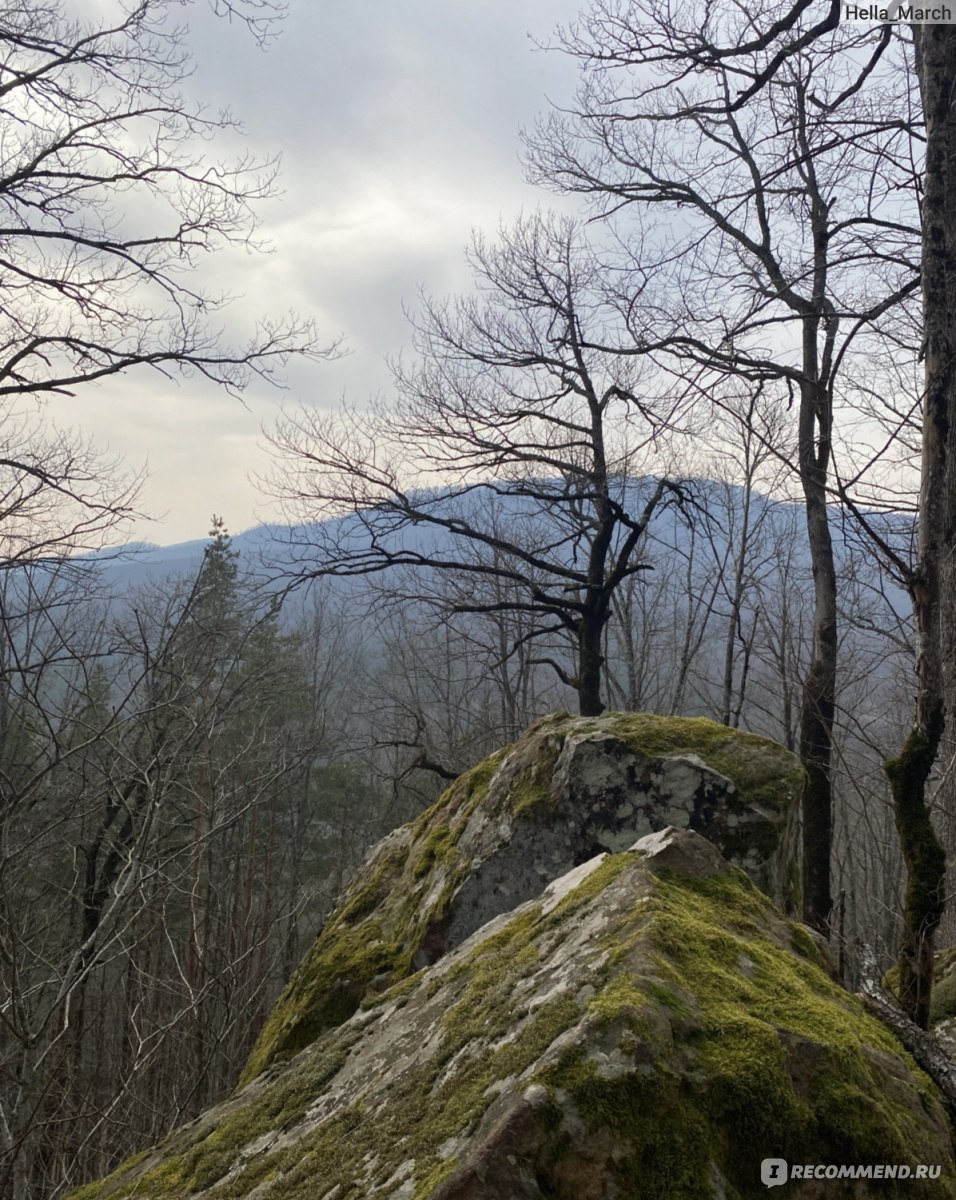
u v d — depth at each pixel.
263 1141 3.03
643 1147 2.10
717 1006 2.46
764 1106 2.24
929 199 4.69
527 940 3.19
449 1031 2.84
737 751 6.23
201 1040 8.97
